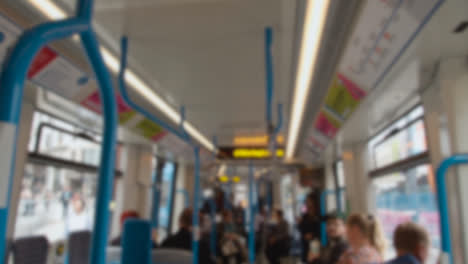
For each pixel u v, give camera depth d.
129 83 2.20
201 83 2.70
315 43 1.41
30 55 0.44
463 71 1.76
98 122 3.19
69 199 3.41
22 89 0.42
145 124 3.26
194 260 2.27
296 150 4.35
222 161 5.34
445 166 1.72
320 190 5.83
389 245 3.48
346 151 4.20
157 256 2.33
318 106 2.23
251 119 3.92
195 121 4.03
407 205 3.02
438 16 1.31
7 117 0.40
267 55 1.78
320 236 4.38
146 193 4.59
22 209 2.77
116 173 4.35
